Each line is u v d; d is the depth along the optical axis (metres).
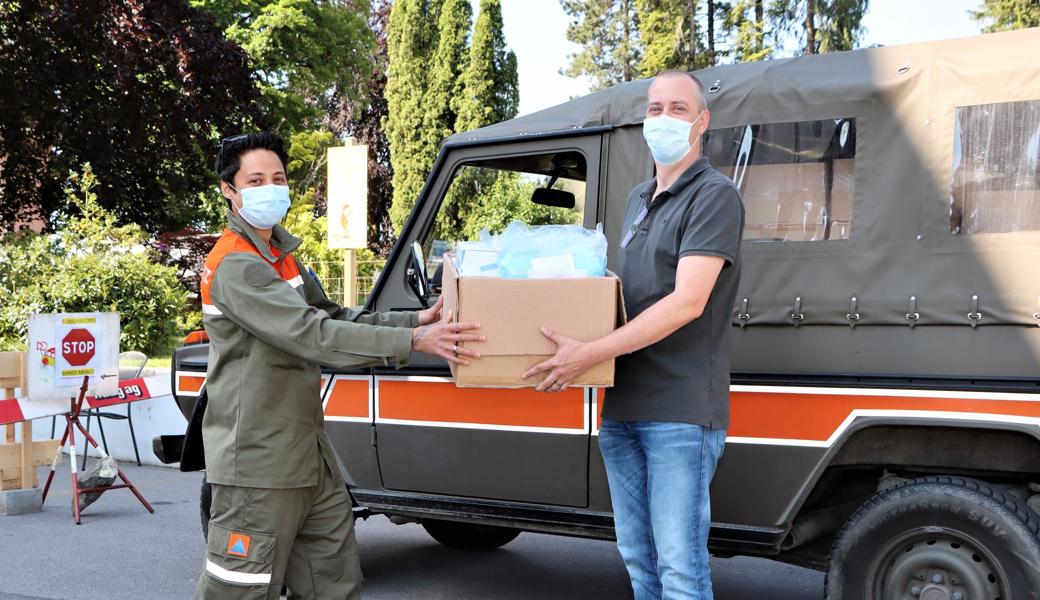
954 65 3.20
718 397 2.84
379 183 37.12
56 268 12.12
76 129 15.35
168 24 15.76
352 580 2.88
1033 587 2.85
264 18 26.08
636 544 3.05
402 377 4.02
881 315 3.21
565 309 2.72
